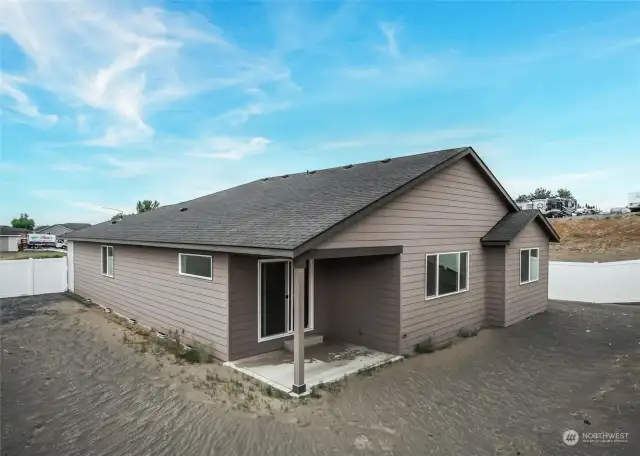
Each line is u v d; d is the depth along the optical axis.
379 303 8.77
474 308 10.95
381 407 5.95
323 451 4.68
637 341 9.70
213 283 8.38
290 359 8.19
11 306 14.48
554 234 13.41
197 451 4.65
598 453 4.70
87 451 4.68
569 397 6.37
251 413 5.66
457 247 10.27
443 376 7.32
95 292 15.02
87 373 7.39
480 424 5.45
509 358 8.44
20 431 5.18
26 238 51.25
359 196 8.27
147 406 5.91
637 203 39.94
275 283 8.90
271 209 9.52
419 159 10.59
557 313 13.11
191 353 8.40
